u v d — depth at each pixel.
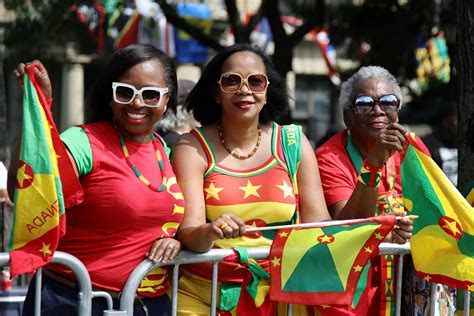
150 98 4.20
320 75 25.02
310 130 25.34
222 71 4.63
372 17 13.89
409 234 4.57
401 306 5.06
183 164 4.55
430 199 4.72
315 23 11.95
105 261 4.12
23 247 3.93
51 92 4.04
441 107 10.53
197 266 4.54
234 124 4.60
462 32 5.52
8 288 5.86
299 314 4.64
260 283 4.52
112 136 4.21
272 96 4.82
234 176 4.56
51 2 12.29
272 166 4.62
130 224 4.14
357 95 5.18
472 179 5.48
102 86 4.30
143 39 15.88
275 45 11.85
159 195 4.20
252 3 21.33
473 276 4.68
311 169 4.73
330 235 4.52
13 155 4.05
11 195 4.05
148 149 4.29
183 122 6.82
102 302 4.13
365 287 4.66
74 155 4.04
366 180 4.61
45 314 4.07
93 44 14.34
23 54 12.91
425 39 14.05
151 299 4.32
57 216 3.93
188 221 4.40
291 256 4.48
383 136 4.58
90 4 12.62
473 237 4.68
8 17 14.32
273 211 4.54
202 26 17.22
